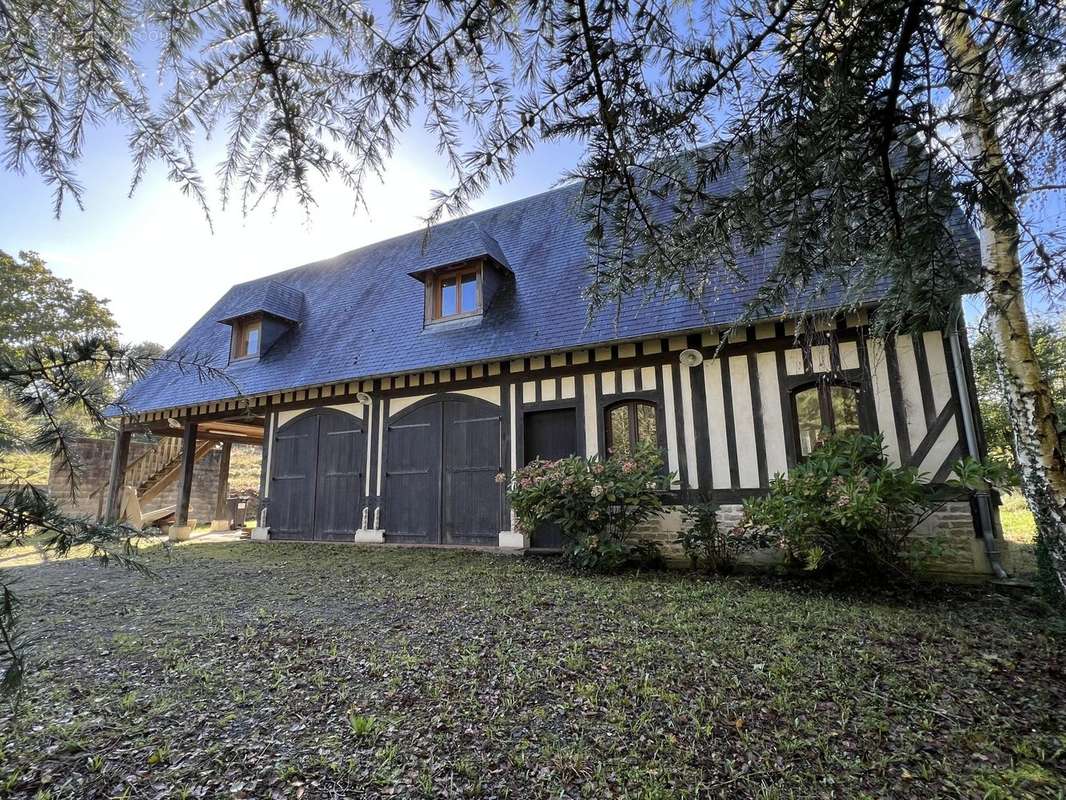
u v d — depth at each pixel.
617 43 1.33
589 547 5.98
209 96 1.59
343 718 2.46
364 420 8.97
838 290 4.29
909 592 4.65
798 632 3.55
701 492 6.33
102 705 2.60
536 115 1.48
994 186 1.57
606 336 6.77
